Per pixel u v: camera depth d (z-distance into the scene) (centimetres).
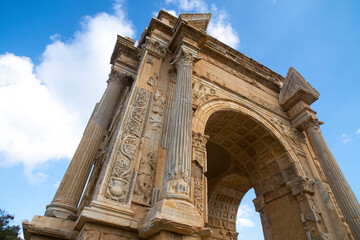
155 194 643
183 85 856
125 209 563
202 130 930
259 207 1249
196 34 1077
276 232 1109
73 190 761
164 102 902
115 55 1423
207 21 1192
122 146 693
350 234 955
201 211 693
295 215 1048
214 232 1595
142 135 761
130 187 619
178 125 723
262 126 1212
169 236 489
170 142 703
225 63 1370
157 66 1014
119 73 1266
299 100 1378
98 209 529
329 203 1040
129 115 783
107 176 609
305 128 1316
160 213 494
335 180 1052
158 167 713
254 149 1330
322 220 971
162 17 1255
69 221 640
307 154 1253
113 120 1163
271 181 1236
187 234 510
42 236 591
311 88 1391
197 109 994
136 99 845
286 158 1177
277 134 1222
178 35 1072
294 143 1259
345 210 952
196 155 822
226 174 1655
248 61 1534
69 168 820
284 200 1129
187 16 1130
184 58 968
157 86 946
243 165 1414
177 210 518
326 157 1143
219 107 1095
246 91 1323
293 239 1016
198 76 1142
